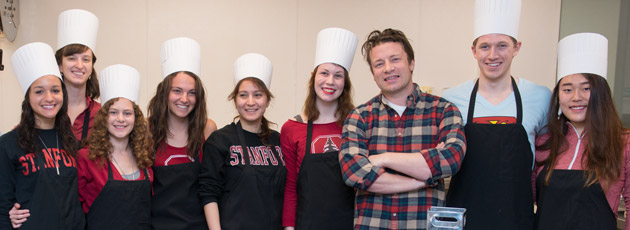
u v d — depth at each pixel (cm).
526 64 302
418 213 141
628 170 144
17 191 151
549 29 304
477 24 157
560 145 154
